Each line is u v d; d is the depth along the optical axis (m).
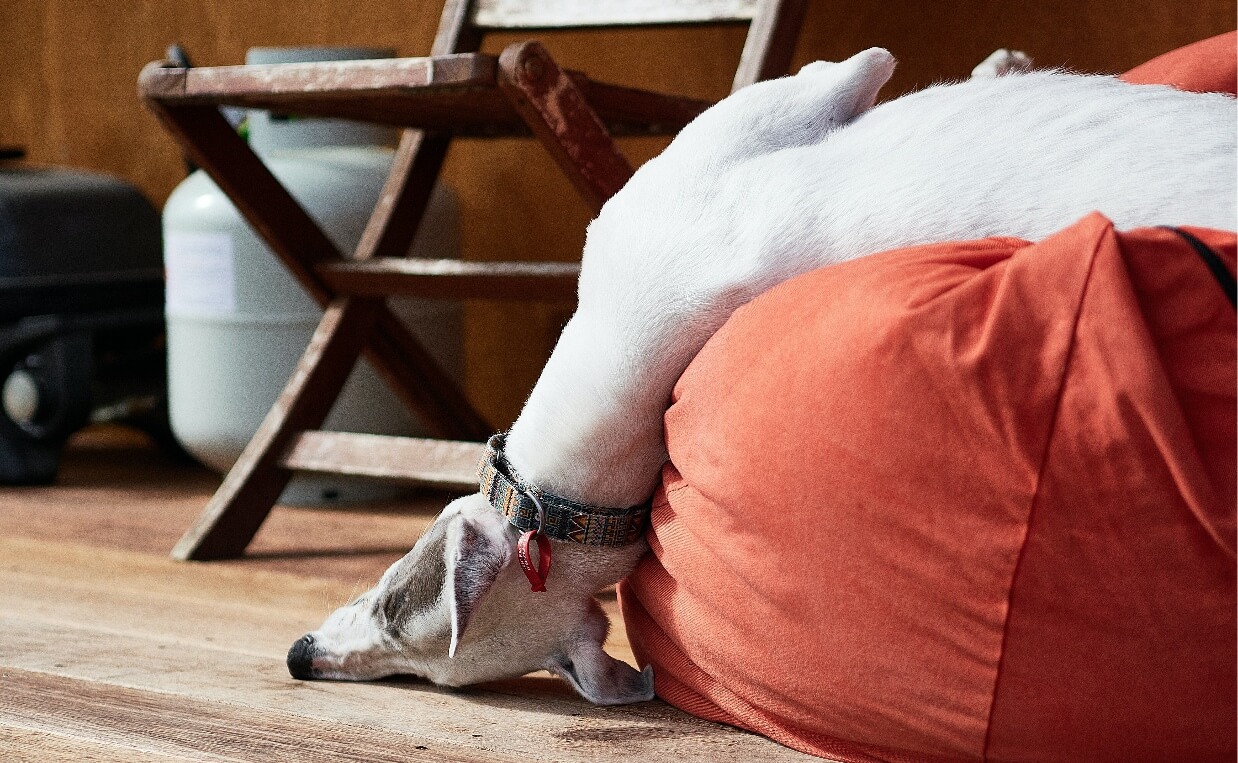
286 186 2.40
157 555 2.14
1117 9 2.17
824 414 1.01
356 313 2.20
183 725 1.26
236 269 2.46
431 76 1.64
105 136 3.43
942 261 1.01
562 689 1.37
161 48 3.28
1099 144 1.07
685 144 1.22
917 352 0.96
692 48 2.53
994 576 0.96
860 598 1.02
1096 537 0.93
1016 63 1.61
